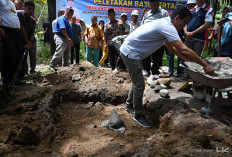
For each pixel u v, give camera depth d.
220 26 3.98
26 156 2.25
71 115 3.74
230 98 3.89
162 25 2.80
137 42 2.96
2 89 3.54
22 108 3.24
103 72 5.12
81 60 7.95
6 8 3.76
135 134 3.05
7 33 3.84
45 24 9.38
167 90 3.89
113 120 3.22
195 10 4.57
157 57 4.83
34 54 5.69
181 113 3.18
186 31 4.49
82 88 4.33
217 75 3.21
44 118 3.13
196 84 3.79
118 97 4.17
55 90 4.17
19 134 2.43
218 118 3.18
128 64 3.07
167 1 7.70
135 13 5.84
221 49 4.38
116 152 2.40
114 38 5.61
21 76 4.78
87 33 6.52
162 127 3.19
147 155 2.26
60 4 7.82
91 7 7.90
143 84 3.13
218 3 7.97
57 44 5.80
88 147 2.63
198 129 2.77
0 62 3.68
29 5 4.51
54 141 2.87
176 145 2.44
